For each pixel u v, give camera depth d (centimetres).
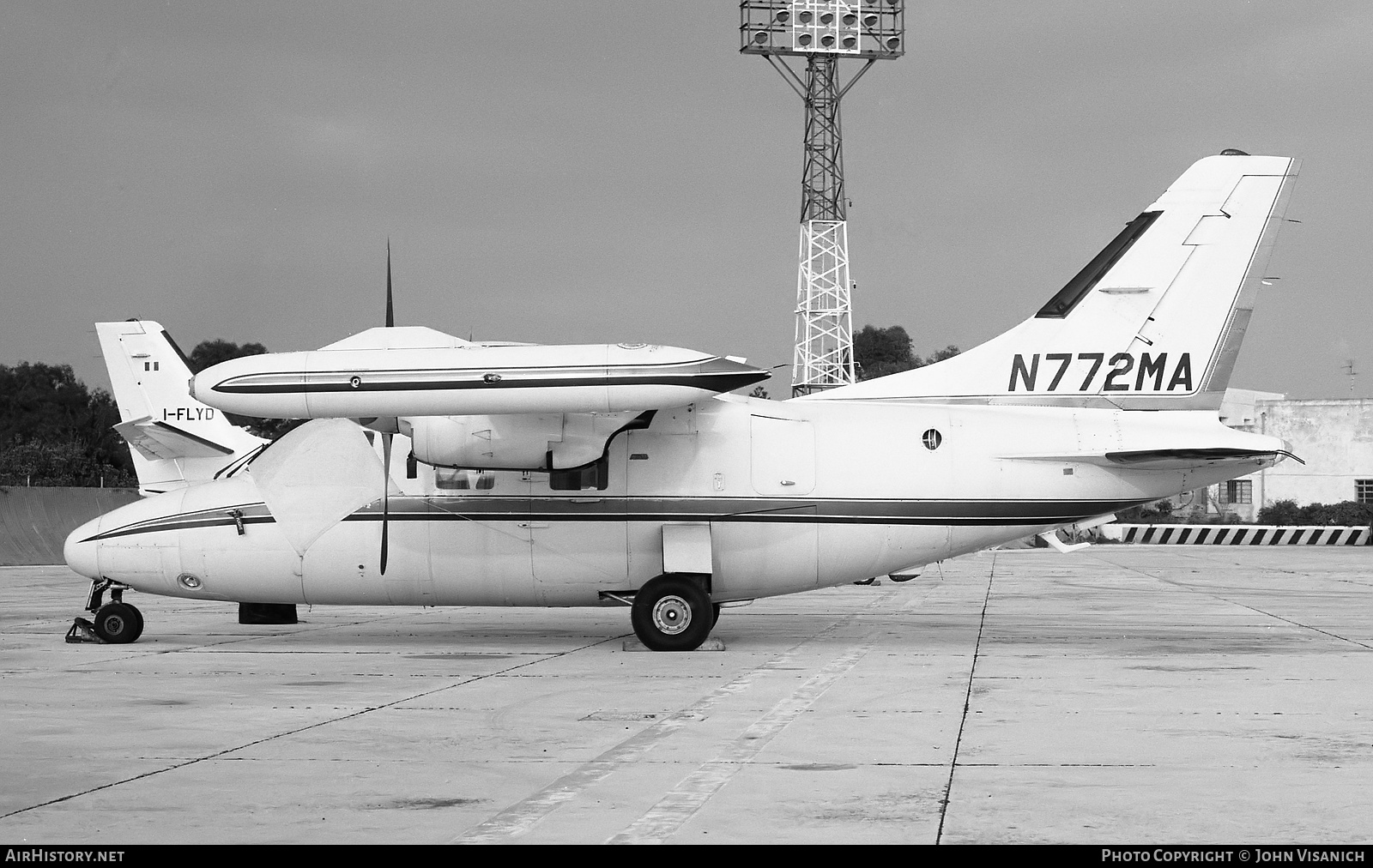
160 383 2706
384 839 647
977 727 958
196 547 1591
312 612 2131
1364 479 6188
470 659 1425
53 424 7606
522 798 736
